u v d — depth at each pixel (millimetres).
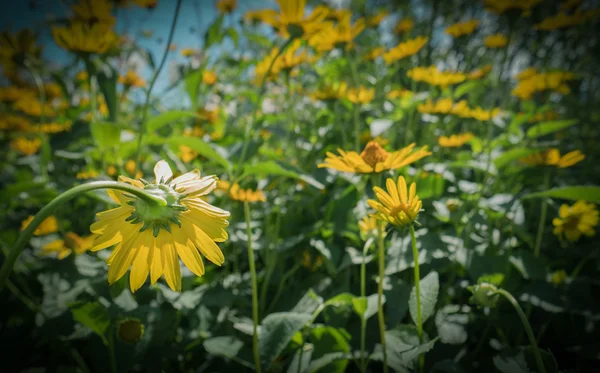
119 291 406
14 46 588
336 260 493
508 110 989
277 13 483
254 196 511
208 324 458
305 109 890
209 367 456
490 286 331
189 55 854
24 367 514
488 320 473
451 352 401
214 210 217
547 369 322
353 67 625
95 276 457
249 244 366
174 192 216
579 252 571
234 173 471
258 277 543
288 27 464
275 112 839
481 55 1047
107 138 444
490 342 459
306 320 368
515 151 499
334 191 604
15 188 458
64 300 439
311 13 463
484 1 638
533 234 646
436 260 488
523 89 770
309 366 380
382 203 320
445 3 1165
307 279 543
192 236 214
